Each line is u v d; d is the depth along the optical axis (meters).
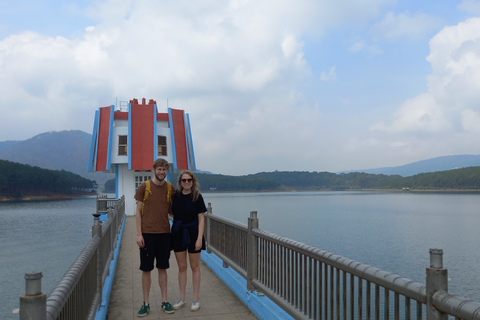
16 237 67.06
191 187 4.97
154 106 23.70
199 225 5.05
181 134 24.80
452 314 1.86
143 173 23.53
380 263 41.50
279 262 4.40
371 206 162.25
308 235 64.38
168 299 5.66
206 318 4.79
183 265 5.14
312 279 3.62
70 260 44.66
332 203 189.25
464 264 43.50
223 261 6.76
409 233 69.69
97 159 23.28
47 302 1.94
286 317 4.09
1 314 25.98
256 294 5.05
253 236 5.21
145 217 4.81
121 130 23.27
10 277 36.19
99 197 22.02
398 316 2.41
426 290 2.08
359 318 2.78
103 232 4.95
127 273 7.53
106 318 4.80
